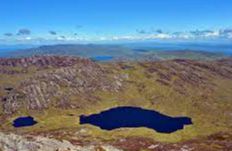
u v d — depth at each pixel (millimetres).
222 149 172875
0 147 81812
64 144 93625
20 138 89000
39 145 86062
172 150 173500
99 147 102062
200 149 174375
